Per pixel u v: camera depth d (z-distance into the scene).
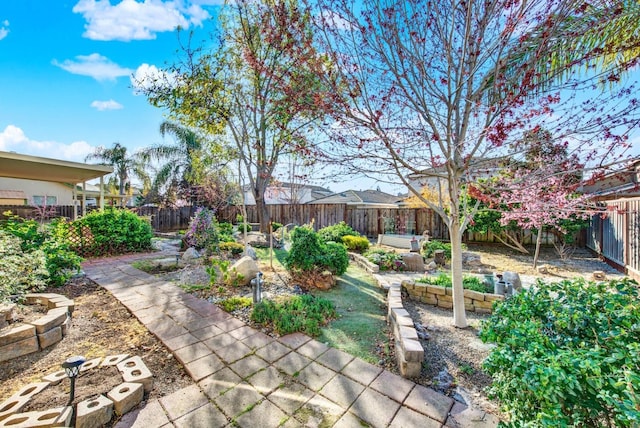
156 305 4.25
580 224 7.62
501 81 2.78
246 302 4.29
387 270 6.76
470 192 3.41
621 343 1.53
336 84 3.08
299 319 3.61
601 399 1.30
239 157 8.24
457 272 3.58
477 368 2.68
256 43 5.49
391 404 2.20
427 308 4.38
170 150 15.73
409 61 3.04
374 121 2.94
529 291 2.21
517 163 3.42
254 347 3.05
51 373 2.56
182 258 7.58
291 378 2.53
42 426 1.83
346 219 13.97
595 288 2.00
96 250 7.87
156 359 2.84
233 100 6.95
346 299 4.71
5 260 3.67
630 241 6.06
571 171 2.75
